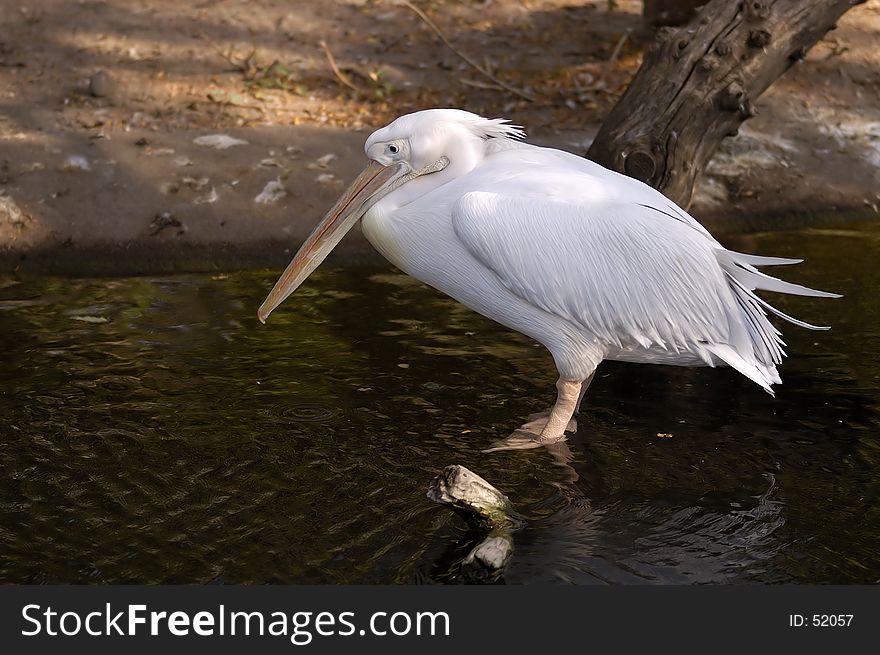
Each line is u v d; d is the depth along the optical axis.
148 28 13.04
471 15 13.91
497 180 6.51
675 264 6.34
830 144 11.13
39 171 10.16
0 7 13.23
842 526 5.81
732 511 5.96
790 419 6.89
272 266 9.42
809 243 9.66
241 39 12.96
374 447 6.54
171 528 5.75
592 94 12.03
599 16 14.02
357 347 7.82
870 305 8.35
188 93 11.71
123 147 10.55
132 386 7.21
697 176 8.85
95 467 6.29
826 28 9.12
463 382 7.35
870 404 7.04
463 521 5.83
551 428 6.66
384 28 13.48
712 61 8.77
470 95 12.01
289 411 6.92
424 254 6.64
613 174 6.73
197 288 8.93
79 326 8.14
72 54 12.40
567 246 6.31
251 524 5.80
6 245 9.48
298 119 11.30
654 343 6.55
